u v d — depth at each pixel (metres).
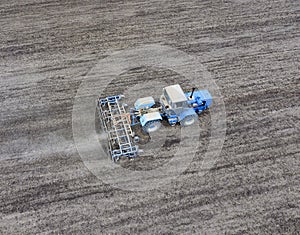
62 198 7.05
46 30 12.33
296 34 11.93
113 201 6.99
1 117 8.97
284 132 8.45
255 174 7.47
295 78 10.11
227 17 12.98
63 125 8.73
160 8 13.63
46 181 7.39
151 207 6.87
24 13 13.27
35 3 13.91
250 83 10.01
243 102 9.38
